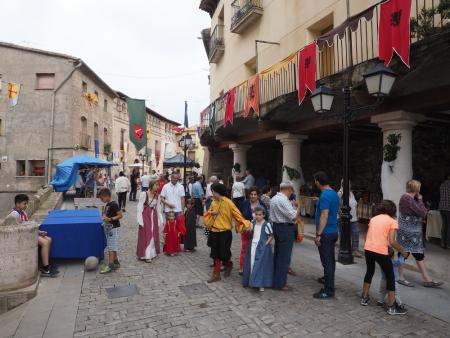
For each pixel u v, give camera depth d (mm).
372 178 11977
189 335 3896
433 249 7688
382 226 4570
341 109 9281
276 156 18109
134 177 19734
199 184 11453
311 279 5957
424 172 10023
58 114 22969
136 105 21062
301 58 8453
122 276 6051
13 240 4945
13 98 16938
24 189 22953
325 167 14234
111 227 6363
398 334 3926
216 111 15047
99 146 28375
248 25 14820
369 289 5160
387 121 7477
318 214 5223
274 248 5484
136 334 3910
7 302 4785
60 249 6574
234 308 4656
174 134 51969
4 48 23266
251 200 6574
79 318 4316
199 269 6531
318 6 10469
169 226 7621
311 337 3859
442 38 5164
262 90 10797
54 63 23141
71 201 17844
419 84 6578
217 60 19312
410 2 5605
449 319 4301
